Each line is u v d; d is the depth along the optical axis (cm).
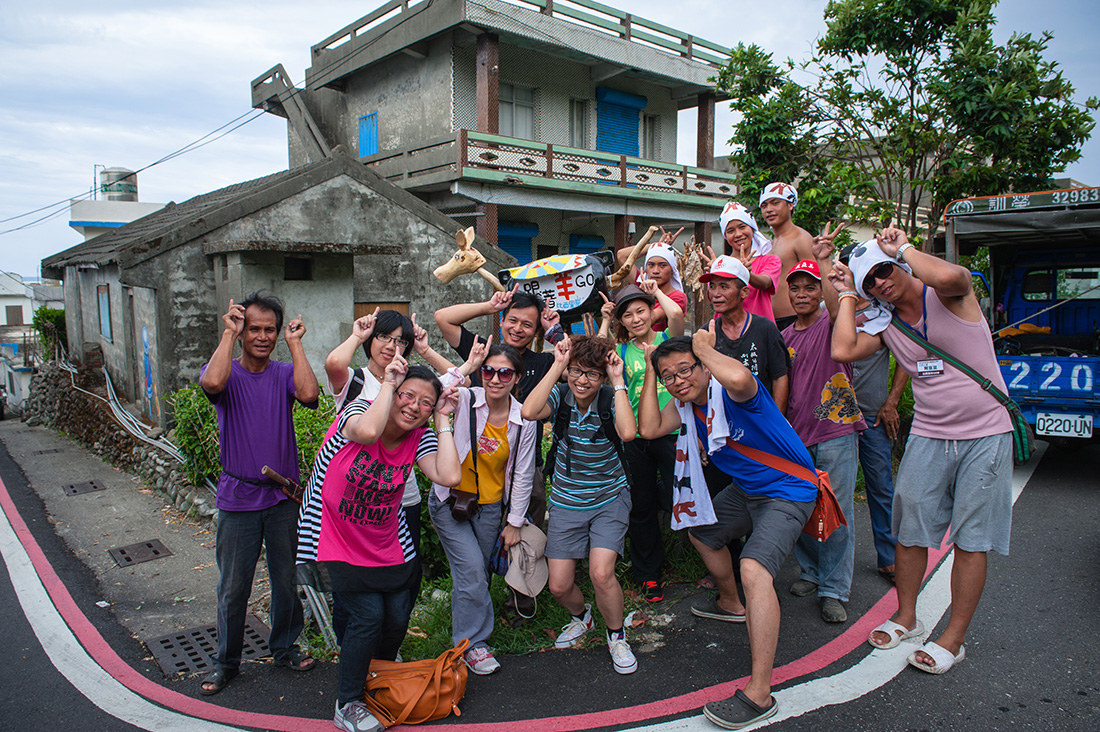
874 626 388
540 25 1410
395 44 1473
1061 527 545
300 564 312
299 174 959
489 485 368
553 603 415
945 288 318
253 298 348
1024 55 884
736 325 396
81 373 1241
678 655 367
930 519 350
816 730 298
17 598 482
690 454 361
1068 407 679
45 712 338
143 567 540
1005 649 361
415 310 995
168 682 365
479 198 1332
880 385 437
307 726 317
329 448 301
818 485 336
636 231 1891
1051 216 694
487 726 310
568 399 372
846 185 983
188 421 668
